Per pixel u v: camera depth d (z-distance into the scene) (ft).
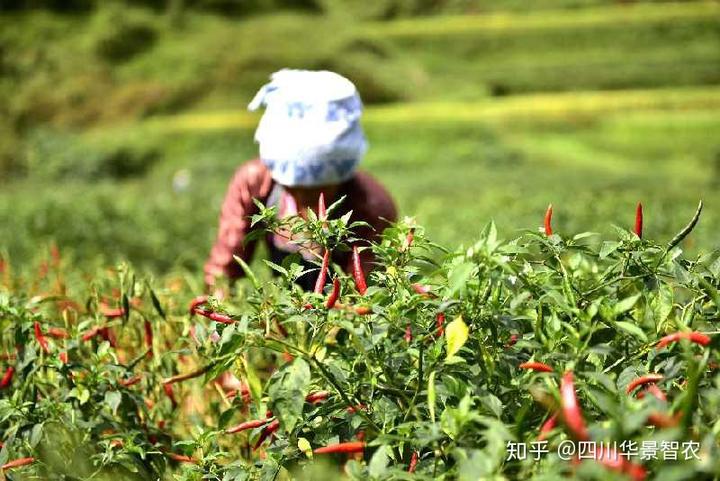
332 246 11.16
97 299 15.05
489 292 9.57
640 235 11.21
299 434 10.68
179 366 15.44
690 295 12.07
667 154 220.02
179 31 295.69
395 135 227.61
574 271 11.12
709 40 338.75
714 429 8.21
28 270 25.95
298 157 17.15
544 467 8.25
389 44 348.79
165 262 57.16
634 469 7.09
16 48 266.16
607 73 312.09
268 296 10.14
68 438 13.07
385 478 8.77
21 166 214.28
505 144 223.30
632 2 384.68
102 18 279.28
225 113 252.42
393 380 10.42
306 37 276.82
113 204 76.43
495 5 409.08
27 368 13.37
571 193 93.15
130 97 253.03
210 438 11.85
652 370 9.87
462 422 8.55
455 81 290.56
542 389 9.02
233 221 18.61
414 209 82.02
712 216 63.93
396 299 10.18
